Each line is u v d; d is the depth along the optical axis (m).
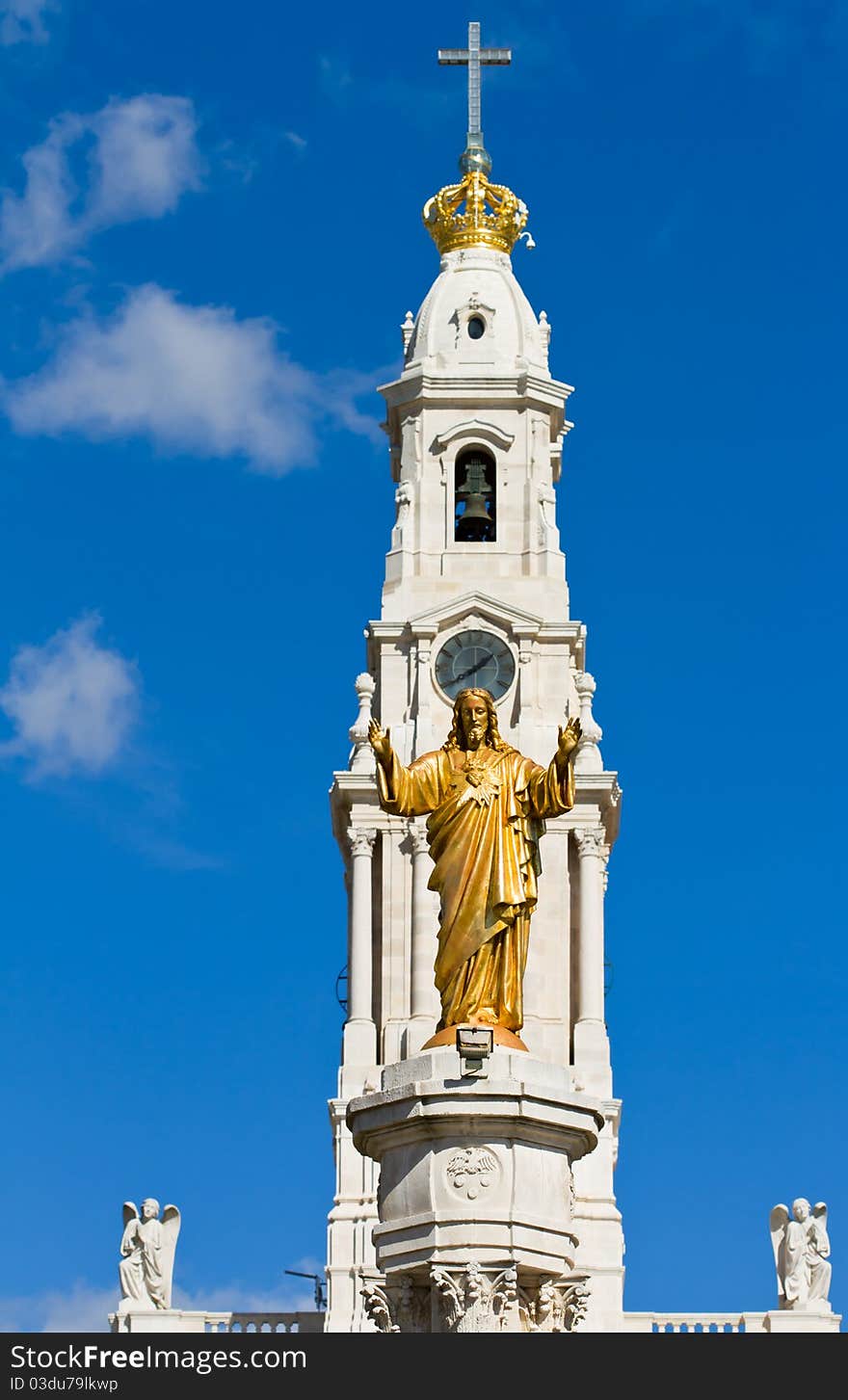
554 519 113.44
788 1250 96.25
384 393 114.69
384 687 110.56
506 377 113.69
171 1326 96.94
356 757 109.00
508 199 118.62
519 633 110.19
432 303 116.19
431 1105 50.03
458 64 119.88
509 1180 50.03
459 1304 49.56
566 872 108.25
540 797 52.44
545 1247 50.06
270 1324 99.25
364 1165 104.38
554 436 115.94
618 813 111.19
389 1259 50.41
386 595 111.62
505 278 117.06
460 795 52.59
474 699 53.28
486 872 52.06
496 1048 50.56
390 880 108.19
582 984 106.81
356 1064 105.81
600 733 110.44
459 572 111.88
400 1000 106.69
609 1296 100.81
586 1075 104.94
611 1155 103.62
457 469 114.19
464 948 51.97
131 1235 97.69
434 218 118.75
